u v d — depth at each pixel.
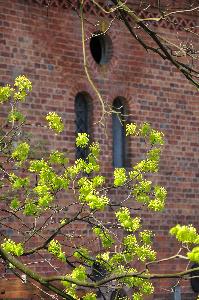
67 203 19.81
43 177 11.93
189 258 9.16
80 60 20.91
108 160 21.12
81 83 20.88
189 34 23.28
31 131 19.62
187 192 22.66
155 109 22.28
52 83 20.31
